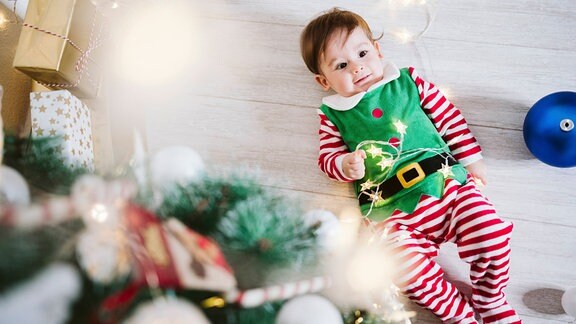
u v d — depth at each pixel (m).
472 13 1.35
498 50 1.33
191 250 0.62
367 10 1.37
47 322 0.48
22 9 1.23
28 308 0.46
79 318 0.53
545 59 1.32
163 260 0.58
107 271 0.56
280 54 1.38
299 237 0.81
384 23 1.37
